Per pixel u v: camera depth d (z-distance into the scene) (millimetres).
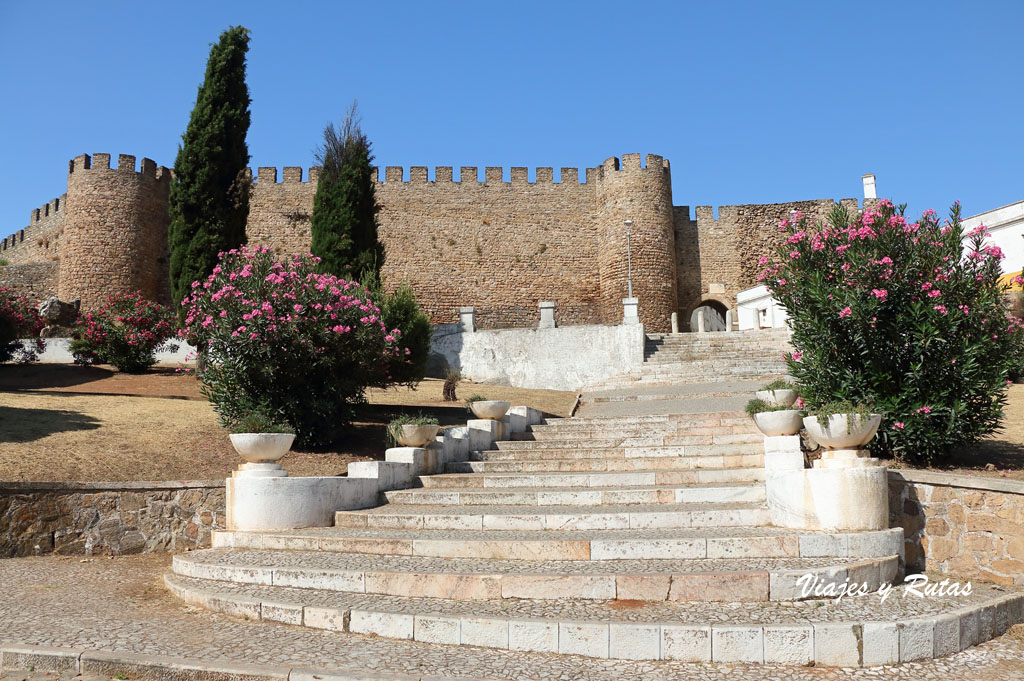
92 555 8828
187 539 9281
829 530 6902
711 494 8250
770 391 10938
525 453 11141
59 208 39719
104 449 10484
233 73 20500
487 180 39844
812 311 9461
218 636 5516
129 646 5250
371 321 12570
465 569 6312
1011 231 23672
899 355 9016
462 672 4789
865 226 9500
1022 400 13500
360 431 13898
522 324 38781
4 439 10266
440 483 9836
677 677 4777
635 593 5785
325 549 7309
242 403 11930
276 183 38719
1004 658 5297
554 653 5184
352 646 5312
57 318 26984
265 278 12375
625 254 36844
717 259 40469
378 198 39250
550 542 6645
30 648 5152
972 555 7199
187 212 19578
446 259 39000
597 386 22344
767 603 5719
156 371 20766
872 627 5109
